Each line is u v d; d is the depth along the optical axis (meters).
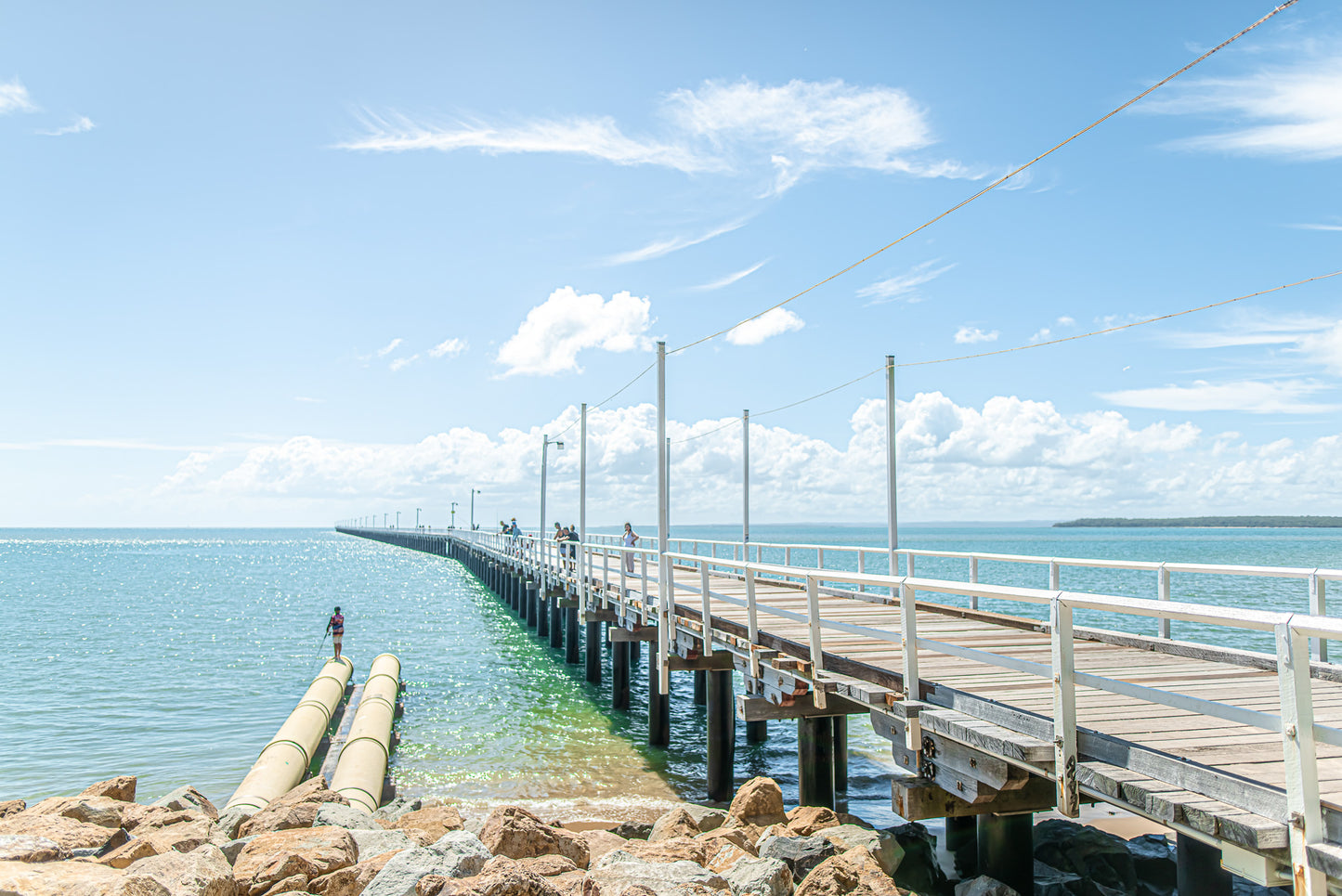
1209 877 7.45
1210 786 4.85
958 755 6.95
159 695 22.59
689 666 14.18
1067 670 5.58
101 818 9.16
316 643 33.16
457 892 6.24
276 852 7.65
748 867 7.54
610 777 14.88
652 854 8.25
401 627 38.69
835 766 13.71
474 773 15.19
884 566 83.38
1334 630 3.85
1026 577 67.69
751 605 10.89
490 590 59.09
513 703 21.47
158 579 75.62
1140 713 6.64
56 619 41.69
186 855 6.83
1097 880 9.25
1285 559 84.19
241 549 181.12
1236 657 8.80
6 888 5.89
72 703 21.50
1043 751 5.82
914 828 10.09
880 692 7.93
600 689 23.36
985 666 8.84
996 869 7.85
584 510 28.59
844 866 7.25
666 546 17.77
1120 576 66.00
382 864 7.45
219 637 34.78
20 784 14.84
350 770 13.71
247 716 20.08
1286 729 4.09
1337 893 3.88
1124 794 5.21
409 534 167.88
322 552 161.50
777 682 10.24
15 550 167.62
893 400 15.94
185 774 15.41
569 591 26.64
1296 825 4.05
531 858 7.98
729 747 13.58
